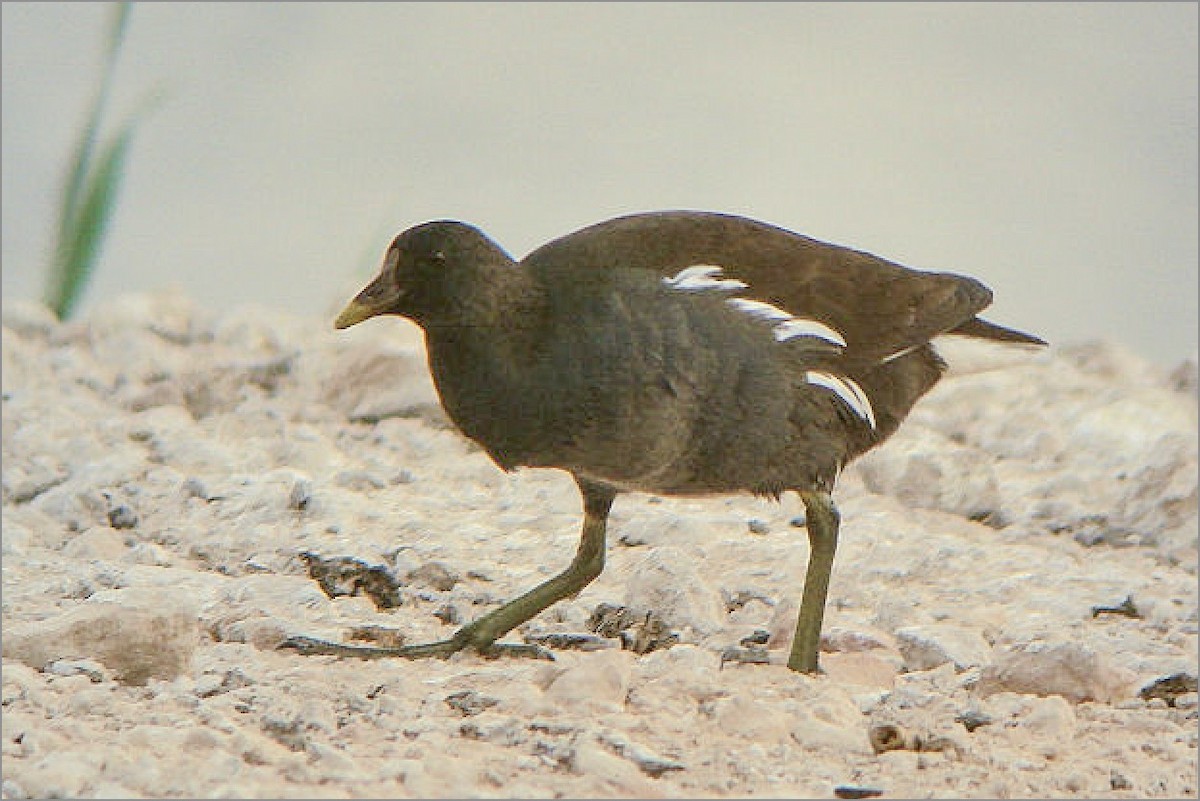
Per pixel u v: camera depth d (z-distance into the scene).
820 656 10.57
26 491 13.54
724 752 8.73
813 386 10.63
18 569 11.73
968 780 8.55
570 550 12.34
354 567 11.69
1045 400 16.22
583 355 10.10
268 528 12.52
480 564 12.03
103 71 19.11
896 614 11.20
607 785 8.09
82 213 18.81
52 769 7.83
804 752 8.87
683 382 10.19
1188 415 15.96
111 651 9.63
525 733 8.77
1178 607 11.77
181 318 18.36
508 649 10.64
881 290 11.09
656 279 10.34
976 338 11.71
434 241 10.15
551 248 10.55
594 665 9.48
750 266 10.74
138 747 8.38
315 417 15.17
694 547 12.30
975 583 12.14
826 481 10.80
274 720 8.80
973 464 14.08
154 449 14.20
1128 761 8.95
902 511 13.68
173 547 12.41
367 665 10.27
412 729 8.84
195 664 9.92
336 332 17.16
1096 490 14.35
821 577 10.64
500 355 10.18
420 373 15.21
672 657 10.21
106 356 17.03
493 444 10.36
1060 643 10.02
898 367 11.29
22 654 9.65
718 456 10.51
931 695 9.78
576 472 10.51
